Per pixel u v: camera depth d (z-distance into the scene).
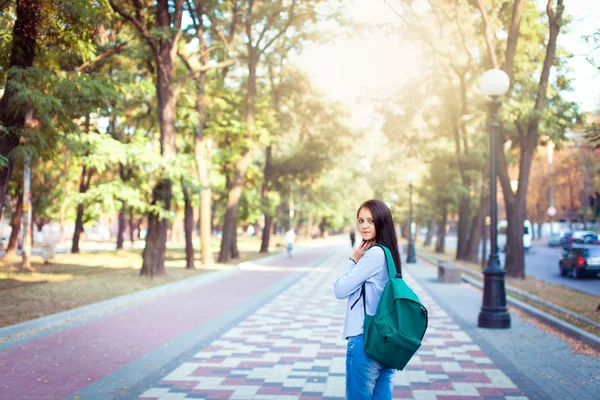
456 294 17.55
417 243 77.19
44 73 10.47
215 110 28.02
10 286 16.72
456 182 32.94
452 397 6.40
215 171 37.06
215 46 24.53
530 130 20.83
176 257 36.84
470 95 29.03
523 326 11.45
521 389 6.72
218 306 14.13
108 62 21.48
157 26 20.66
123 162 17.95
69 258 32.22
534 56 21.56
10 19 11.36
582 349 9.07
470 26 22.95
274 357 8.40
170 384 6.83
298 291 17.84
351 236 42.59
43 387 6.58
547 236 84.50
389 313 3.42
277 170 40.47
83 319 11.53
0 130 10.11
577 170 54.12
